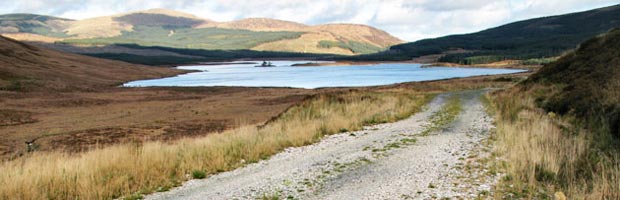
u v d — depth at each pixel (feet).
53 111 174.70
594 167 34.81
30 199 30.66
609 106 51.11
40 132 111.55
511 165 36.27
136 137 100.42
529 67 610.24
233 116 146.41
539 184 32.01
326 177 37.29
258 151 48.19
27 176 34.55
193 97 242.17
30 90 258.37
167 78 469.16
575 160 37.04
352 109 91.45
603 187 28.60
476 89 193.98
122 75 460.96
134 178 36.63
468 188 31.99
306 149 51.72
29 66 380.78
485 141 52.03
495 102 106.11
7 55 402.11
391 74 507.30
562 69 106.93
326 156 46.70
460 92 168.25
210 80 426.10
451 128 66.03
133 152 47.32
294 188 33.99
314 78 439.22
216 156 44.98
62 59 507.30
